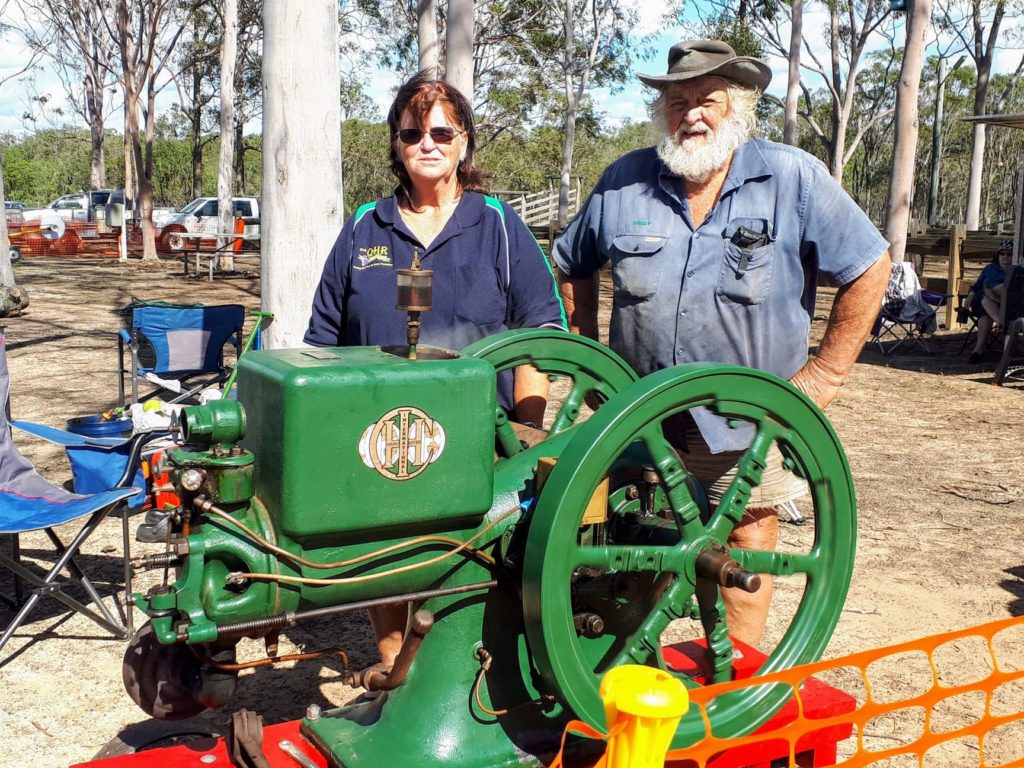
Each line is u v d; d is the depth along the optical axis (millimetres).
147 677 1937
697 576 2113
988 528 5484
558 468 1920
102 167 39531
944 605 4320
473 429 1895
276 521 1792
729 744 1974
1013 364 11609
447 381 1857
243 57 40531
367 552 1861
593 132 45844
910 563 4863
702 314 2729
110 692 3377
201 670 1908
